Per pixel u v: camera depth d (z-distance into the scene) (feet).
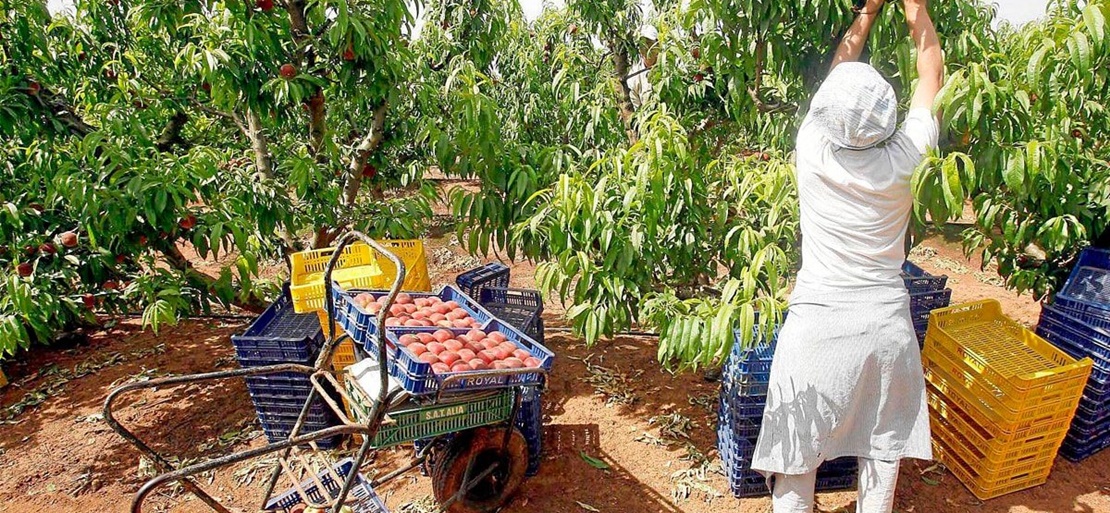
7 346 11.34
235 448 12.03
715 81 12.46
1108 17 7.41
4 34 12.63
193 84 13.69
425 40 17.19
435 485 9.62
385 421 8.10
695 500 10.42
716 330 8.39
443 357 8.25
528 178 10.94
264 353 11.17
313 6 11.73
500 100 19.89
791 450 8.36
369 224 13.58
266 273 21.56
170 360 15.56
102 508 10.58
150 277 12.39
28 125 12.03
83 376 14.93
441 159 11.58
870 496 8.52
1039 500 10.14
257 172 14.25
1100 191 11.06
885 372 7.95
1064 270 11.76
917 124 7.74
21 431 12.83
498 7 17.22
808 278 8.14
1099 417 10.63
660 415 12.62
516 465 10.01
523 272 21.65
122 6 14.46
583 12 15.40
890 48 9.03
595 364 14.70
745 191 10.04
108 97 14.76
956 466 10.62
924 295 11.64
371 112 14.25
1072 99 10.40
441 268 22.65
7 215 11.52
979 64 8.52
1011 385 9.24
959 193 7.15
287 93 11.09
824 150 7.48
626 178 10.10
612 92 14.82
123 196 10.72
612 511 10.21
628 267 10.07
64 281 12.75
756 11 9.32
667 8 14.64
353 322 8.95
